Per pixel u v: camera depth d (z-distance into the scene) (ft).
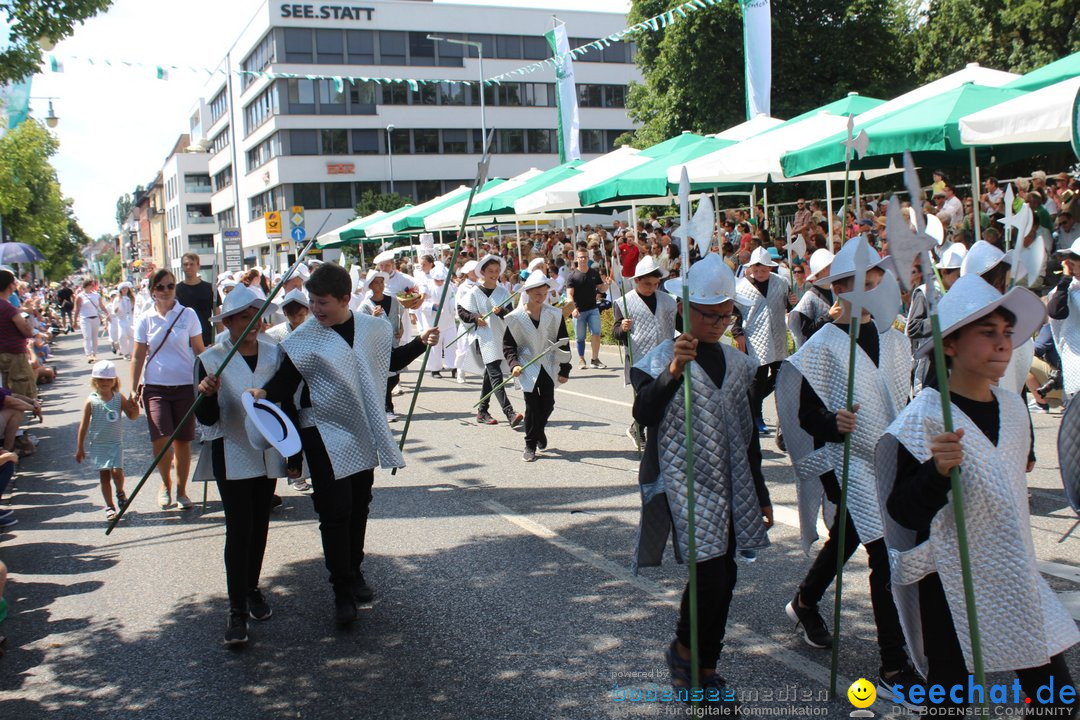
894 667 12.01
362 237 105.50
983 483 8.96
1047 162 74.79
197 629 15.92
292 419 15.71
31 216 130.52
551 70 176.14
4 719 12.94
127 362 68.80
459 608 16.08
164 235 314.14
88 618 16.74
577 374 45.78
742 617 14.85
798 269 38.24
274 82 160.45
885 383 13.26
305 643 15.01
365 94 165.48
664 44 102.32
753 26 52.49
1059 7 89.51
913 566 9.43
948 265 20.27
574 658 13.79
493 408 37.55
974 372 9.10
